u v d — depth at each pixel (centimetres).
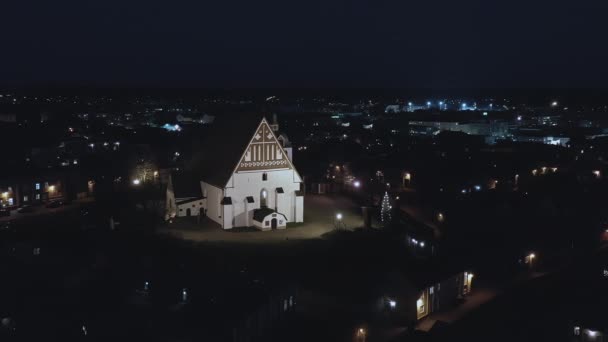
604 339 5197
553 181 10925
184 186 8881
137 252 6656
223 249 7219
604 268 7212
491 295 6281
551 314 5709
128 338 4638
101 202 9719
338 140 18162
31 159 12481
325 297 5941
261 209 8369
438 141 18200
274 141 8462
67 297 5384
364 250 7400
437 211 8944
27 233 7175
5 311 5009
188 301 5259
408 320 5459
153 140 15800
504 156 14038
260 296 5172
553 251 7625
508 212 8881
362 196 10556
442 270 6044
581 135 19375
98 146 14862
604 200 9800
